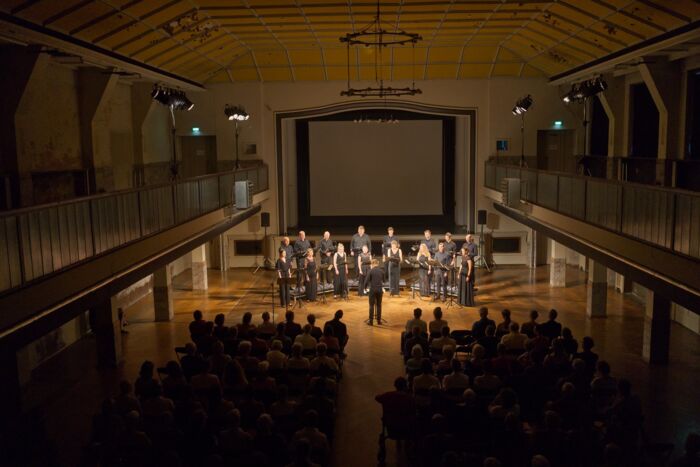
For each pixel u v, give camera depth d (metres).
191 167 24.45
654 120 18.09
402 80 23.39
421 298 18.94
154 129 21.67
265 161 23.73
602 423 9.59
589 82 17.16
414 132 26.22
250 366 10.02
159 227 12.24
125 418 7.89
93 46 13.77
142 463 7.20
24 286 7.49
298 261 18.73
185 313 17.64
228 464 7.04
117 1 12.39
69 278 8.55
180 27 15.97
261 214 22.98
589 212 12.45
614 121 19.72
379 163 26.41
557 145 24.06
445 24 17.95
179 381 9.11
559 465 7.32
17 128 12.38
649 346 13.22
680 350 14.12
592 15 14.99
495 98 23.38
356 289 20.12
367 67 22.69
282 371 10.07
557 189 14.63
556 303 18.09
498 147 23.55
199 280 20.34
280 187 23.94
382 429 9.88
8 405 9.12
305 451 6.61
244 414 8.30
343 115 26.23
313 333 11.95
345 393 11.90
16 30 10.74
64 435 10.26
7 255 7.21
